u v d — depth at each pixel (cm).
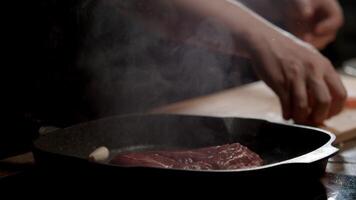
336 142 133
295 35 164
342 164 113
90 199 93
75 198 95
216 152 104
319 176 98
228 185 86
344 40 291
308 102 135
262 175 88
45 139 105
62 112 149
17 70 149
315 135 108
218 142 120
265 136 116
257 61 136
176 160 103
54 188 100
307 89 134
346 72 210
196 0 145
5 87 148
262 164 102
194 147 121
